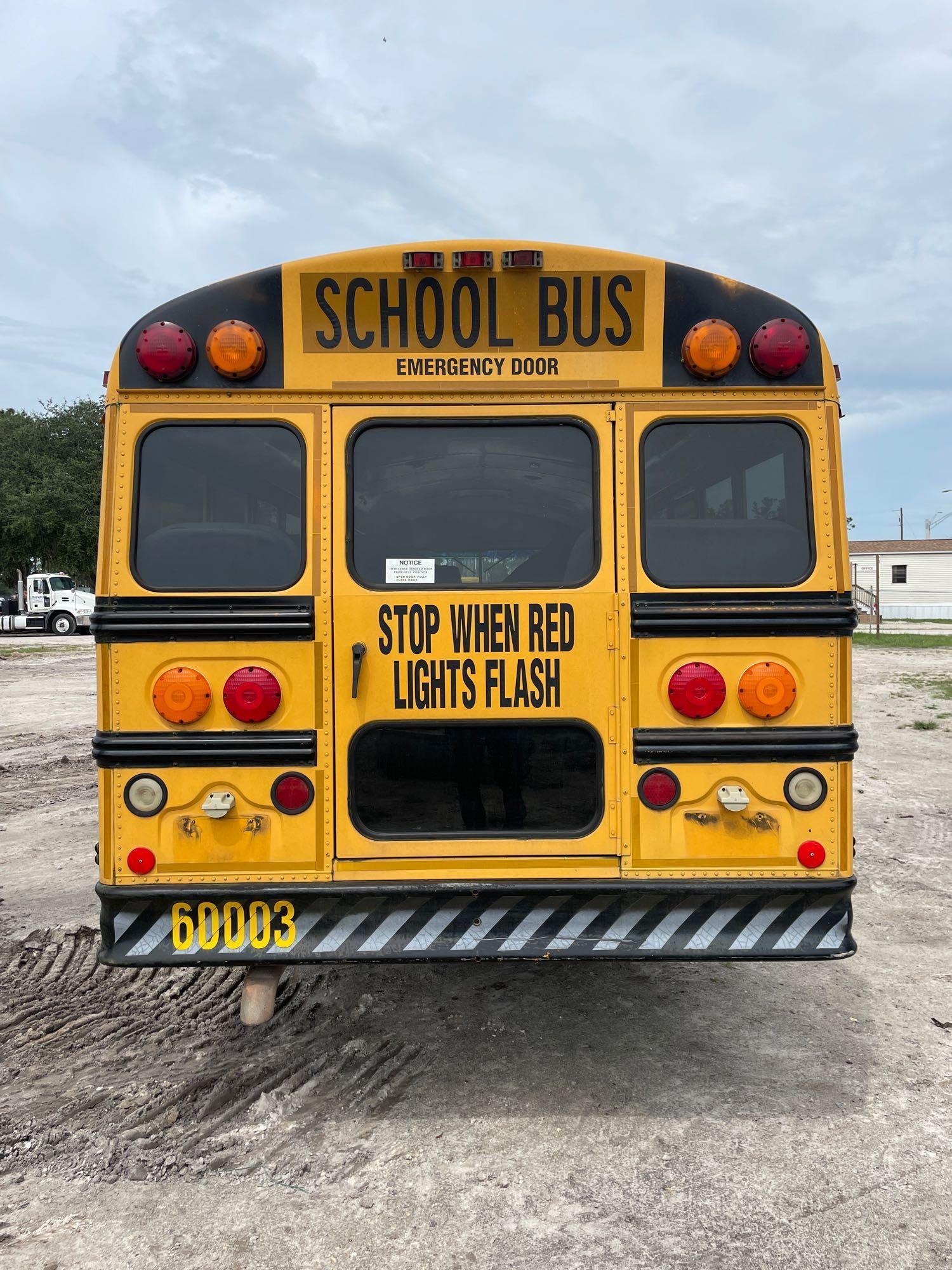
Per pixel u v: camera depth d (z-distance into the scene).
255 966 3.28
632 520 3.21
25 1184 2.89
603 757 3.18
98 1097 3.38
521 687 3.19
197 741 3.13
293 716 3.16
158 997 4.29
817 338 3.24
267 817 3.14
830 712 3.19
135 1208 2.77
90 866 6.42
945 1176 2.89
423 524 3.21
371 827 3.18
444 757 3.20
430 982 4.41
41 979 4.50
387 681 3.18
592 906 3.14
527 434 3.23
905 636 29.81
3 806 8.18
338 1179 2.90
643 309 3.21
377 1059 3.66
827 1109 3.28
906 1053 3.70
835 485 3.23
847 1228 2.65
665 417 3.22
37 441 38.28
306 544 3.17
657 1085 3.45
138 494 3.16
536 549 3.22
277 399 3.19
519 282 3.19
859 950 4.81
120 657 3.14
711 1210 2.74
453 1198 2.80
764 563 3.22
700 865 3.18
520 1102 3.34
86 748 10.72
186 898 3.10
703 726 3.18
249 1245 2.61
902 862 6.37
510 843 3.17
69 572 39.72
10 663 21.31
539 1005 4.17
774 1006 4.14
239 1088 3.45
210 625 3.14
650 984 4.39
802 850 3.16
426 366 3.21
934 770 9.38
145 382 3.18
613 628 3.20
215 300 3.18
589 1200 2.79
